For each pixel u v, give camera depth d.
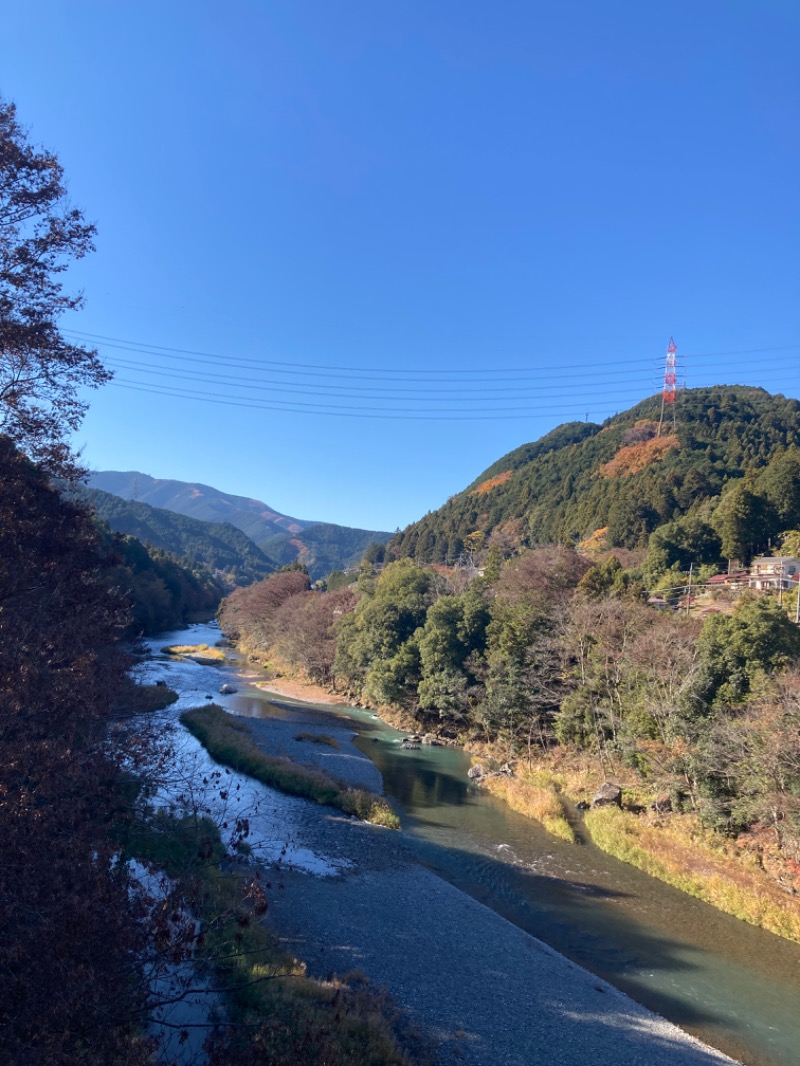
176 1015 11.02
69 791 8.98
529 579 51.66
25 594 13.06
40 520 14.12
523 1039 13.18
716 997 15.88
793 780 21.30
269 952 13.80
